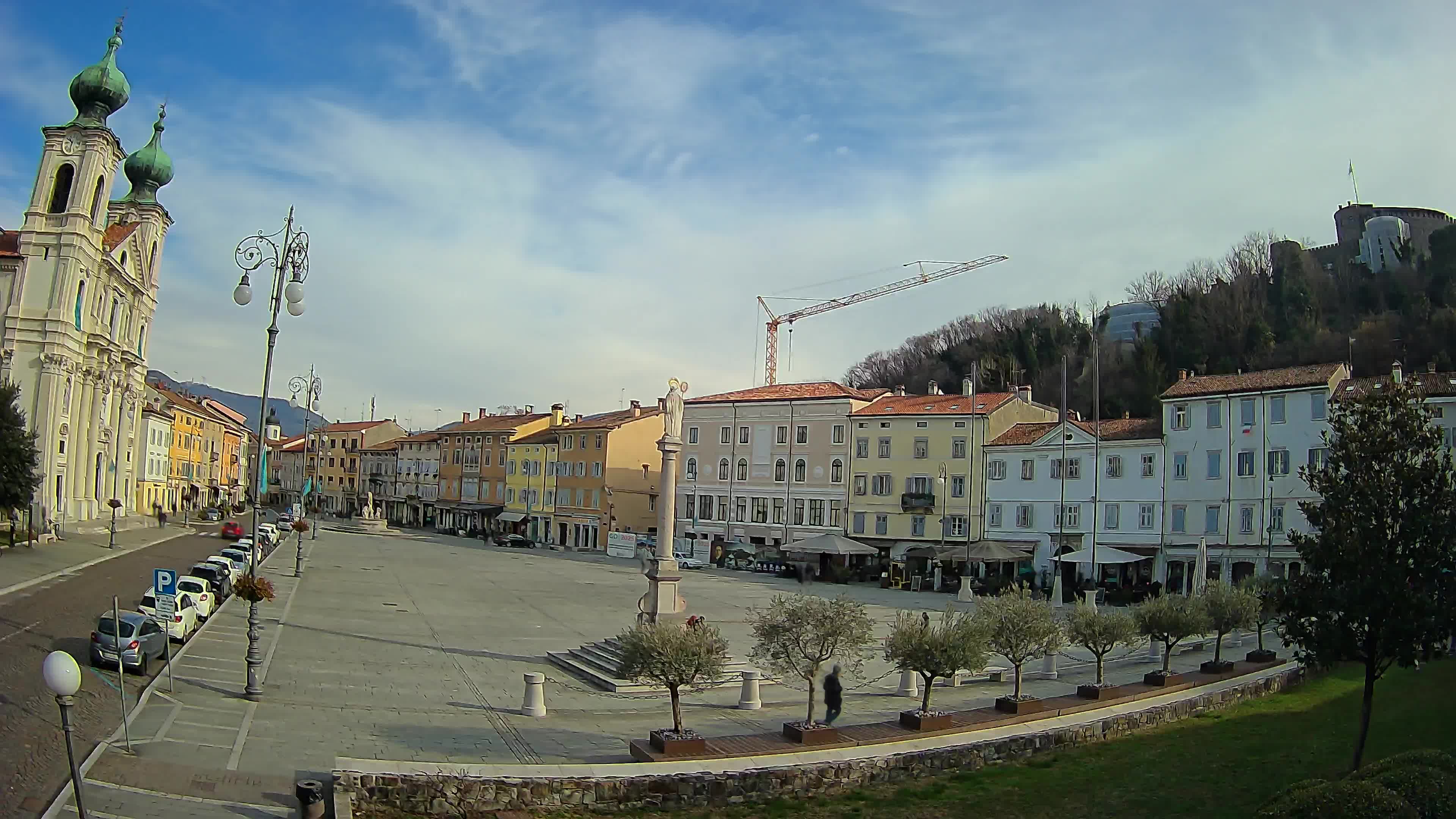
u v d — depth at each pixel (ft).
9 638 89.76
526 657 107.96
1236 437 206.18
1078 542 232.53
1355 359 273.33
